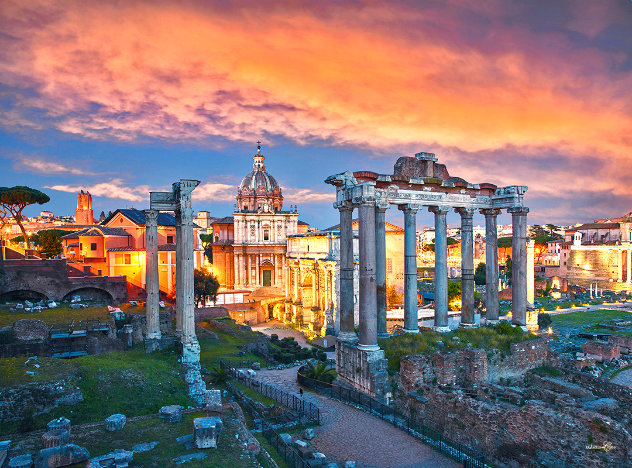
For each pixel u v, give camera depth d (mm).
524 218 44312
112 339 43188
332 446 27812
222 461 21562
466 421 28625
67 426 22484
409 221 41469
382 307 41062
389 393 34188
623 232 164375
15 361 32375
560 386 34781
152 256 42750
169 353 41188
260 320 107188
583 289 155875
